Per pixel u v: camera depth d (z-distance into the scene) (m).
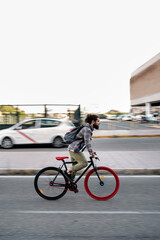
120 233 3.11
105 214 3.75
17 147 12.66
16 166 6.92
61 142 12.28
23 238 2.97
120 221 3.48
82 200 4.46
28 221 3.49
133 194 4.76
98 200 4.46
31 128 12.18
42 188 4.50
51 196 4.51
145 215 3.70
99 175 4.55
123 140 15.60
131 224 3.38
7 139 12.02
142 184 5.46
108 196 4.51
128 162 7.41
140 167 6.69
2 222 3.46
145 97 60.75
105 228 3.25
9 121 19.39
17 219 3.56
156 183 5.55
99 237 3.00
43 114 19.66
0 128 19.30
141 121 44.53
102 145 12.91
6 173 6.47
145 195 4.70
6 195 4.72
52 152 9.62
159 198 4.52
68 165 7.08
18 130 12.04
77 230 3.20
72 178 4.65
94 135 17.83
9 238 2.97
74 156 4.57
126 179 5.91
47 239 2.95
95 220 3.52
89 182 4.55
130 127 30.00
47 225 3.35
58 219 3.56
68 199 4.52
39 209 3.98
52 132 12.21
